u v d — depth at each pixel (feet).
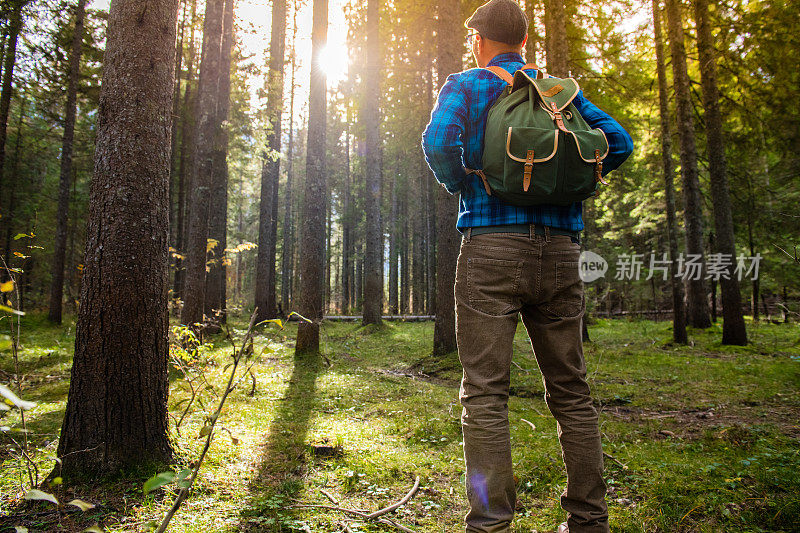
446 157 4.71
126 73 8.77
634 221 62.69
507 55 5.43
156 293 8.92
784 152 36.27
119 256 8.49
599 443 4.97
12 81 46.42
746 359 25.43
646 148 45.01
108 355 8.34
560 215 4.87
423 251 103.24
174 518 6.74
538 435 11.66
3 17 41.11
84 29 47.47
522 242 4.69
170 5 9.32
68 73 47.16
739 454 9.82
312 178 26.99
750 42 32.37
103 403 8.25
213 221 42.57
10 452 9.53
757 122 35.81
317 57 27.40
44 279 65.41
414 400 16.02
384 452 10.28
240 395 15.94
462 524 6.94
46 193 67.26
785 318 45.93
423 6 38.60
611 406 15.75
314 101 27.37
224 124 39.73
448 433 11.85
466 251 4.90
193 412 12.95
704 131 40.11
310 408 14.74
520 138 4.35
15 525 6.39
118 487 7.67
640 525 6.68
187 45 63.46
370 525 6.83
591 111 5.17
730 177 39.58
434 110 4.96
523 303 4.96
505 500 4.40
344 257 108.37
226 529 6.47
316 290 26.20
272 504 7.33
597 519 4.78
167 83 9.24
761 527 6.53
